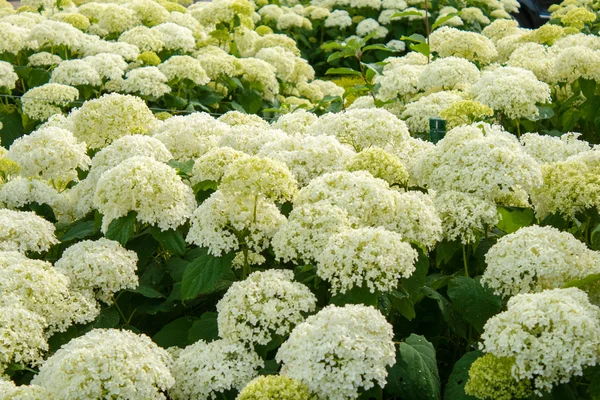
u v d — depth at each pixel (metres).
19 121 3.30
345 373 1.44
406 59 3.38
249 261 1.84
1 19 4.46
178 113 3.31
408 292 1.65
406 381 1.58
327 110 3.18
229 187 1.68
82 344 1.53
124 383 1.47
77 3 5.63
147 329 1.89
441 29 3.51
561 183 1.82
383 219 1.72
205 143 2.19
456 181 1.83
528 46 3.17
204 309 1.89
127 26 4.34
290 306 1.61
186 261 1.92
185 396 1.57
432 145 2.12
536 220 1.94
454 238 1.78
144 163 1.82
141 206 1.81
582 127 2.93
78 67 3.25
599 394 1.47
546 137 2.21
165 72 3.30
